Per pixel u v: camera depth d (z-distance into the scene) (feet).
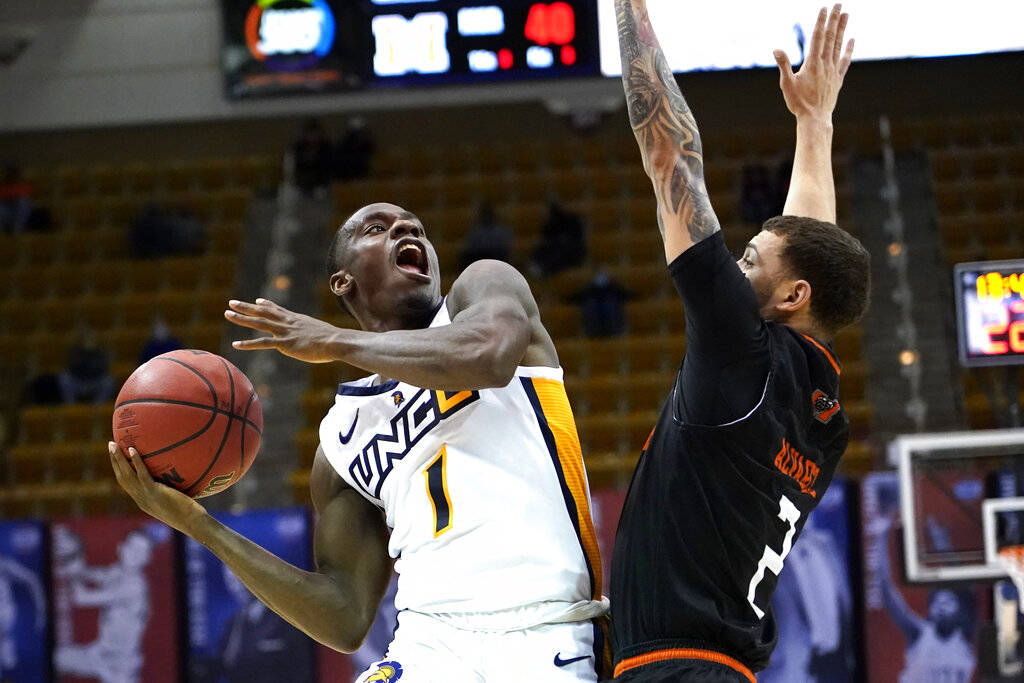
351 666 28.48
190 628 29.09
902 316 46.47
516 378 10.26
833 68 11.26
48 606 29.45
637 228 52.60
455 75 51.62
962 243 49.55
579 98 53.67
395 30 52.24
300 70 53.26
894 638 27.32
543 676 9.64
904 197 51.98
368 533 11.03
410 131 58.54
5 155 59.67
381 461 10.41
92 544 29.58
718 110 56.18
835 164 53.93
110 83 58.18
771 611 9.46
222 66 54.39
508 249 48.49
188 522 10.46
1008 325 21.94
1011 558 21.03
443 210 53.88
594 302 45.88
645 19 9.30
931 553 22.77
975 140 54.90
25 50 58.80
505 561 9.84
